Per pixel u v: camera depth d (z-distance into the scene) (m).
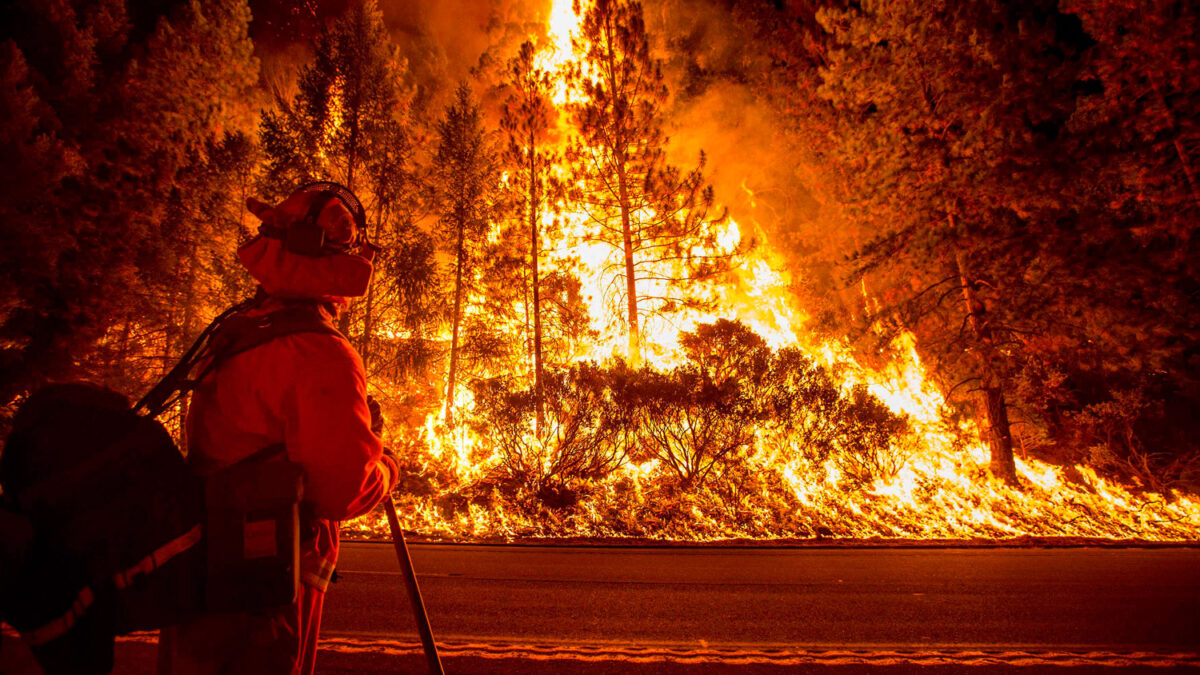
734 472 12.46
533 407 12.58
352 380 1.43
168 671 1.40
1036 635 4.80
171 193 15.81
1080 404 16.58
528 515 11.18
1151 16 14.04
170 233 15.43
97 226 13.62
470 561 7.91
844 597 6.03
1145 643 4.62
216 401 1.44
